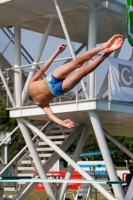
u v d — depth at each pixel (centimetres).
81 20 2592
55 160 2659
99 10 2411
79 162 6203
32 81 1157
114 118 2467
